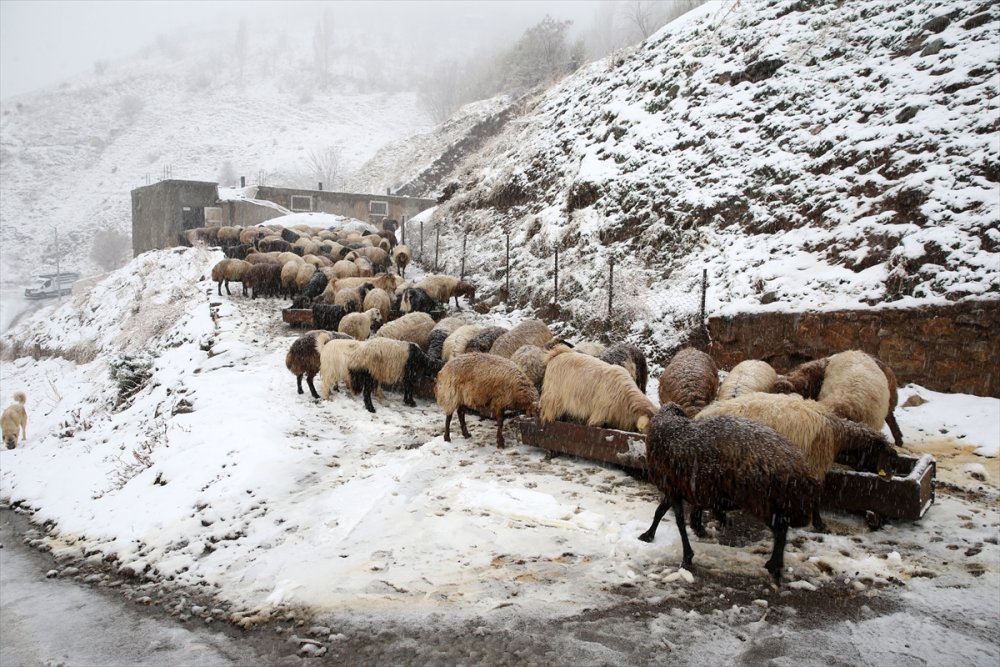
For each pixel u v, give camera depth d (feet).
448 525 20.07
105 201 320.29
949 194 34.60
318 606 16.37
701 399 24.32
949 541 18.52
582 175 57.57
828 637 14.19
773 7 58.18
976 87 38.32
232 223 116.06
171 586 19.04
